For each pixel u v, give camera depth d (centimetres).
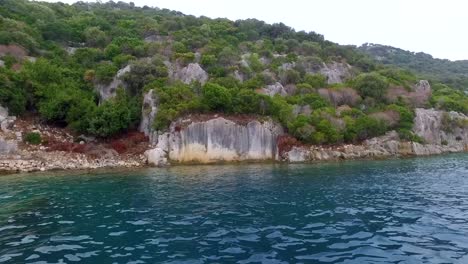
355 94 6197
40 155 3822
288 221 1733
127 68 5162
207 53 6338
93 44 6912
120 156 4134
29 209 1991
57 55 5906
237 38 8250
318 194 2394
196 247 1362
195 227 1633
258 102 4716
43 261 1220
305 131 4700
